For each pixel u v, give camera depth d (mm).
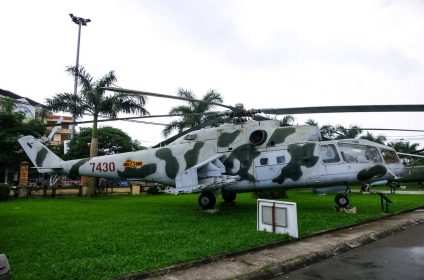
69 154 38594
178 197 21938
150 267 5277
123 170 15320
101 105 22562
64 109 22688
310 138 12492
